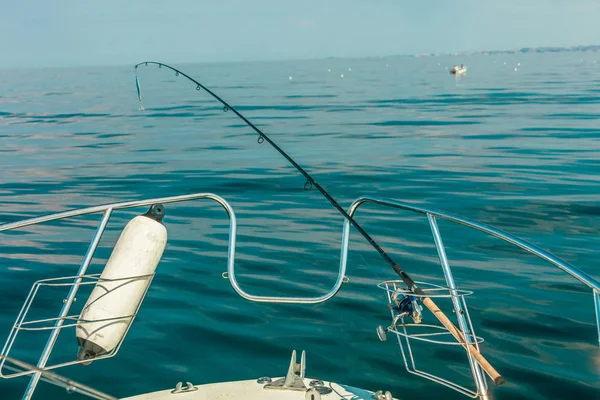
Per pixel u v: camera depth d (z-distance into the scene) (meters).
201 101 40.28
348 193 11.70
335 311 6.05
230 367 4.94
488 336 5.49
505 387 4.61
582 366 4.89
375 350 5.19
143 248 2.75
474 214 9.88
